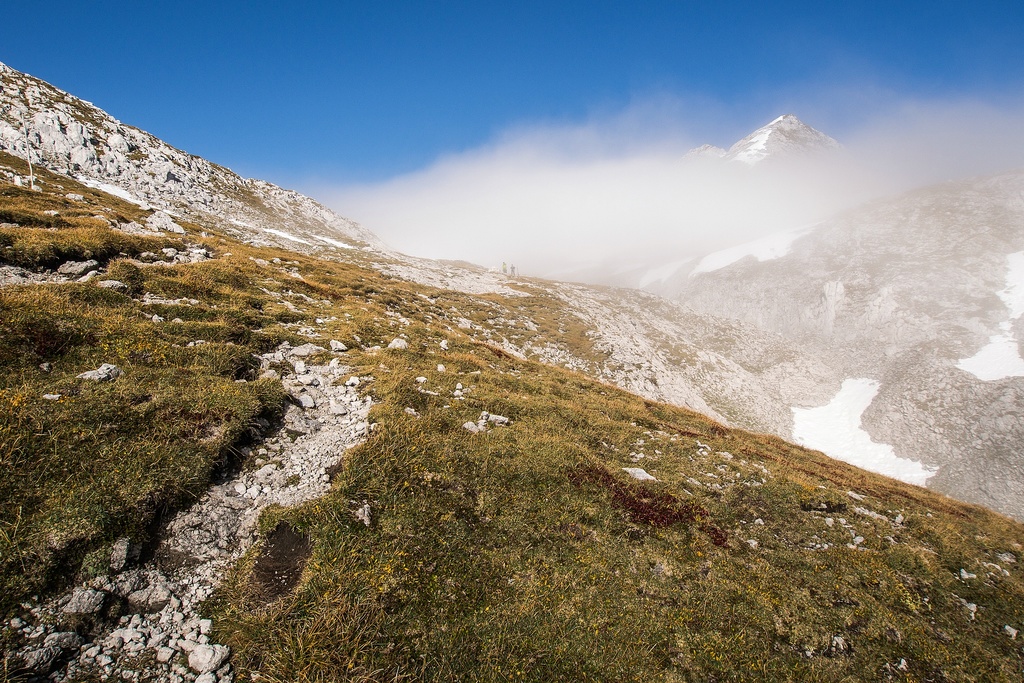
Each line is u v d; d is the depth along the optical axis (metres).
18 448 8.51
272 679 6.77
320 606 7.84
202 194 100.50
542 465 14.38
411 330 27.61
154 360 13.36
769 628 10.81
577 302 93.31
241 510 9.74
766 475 18.53
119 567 7.67
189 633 7.23
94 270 19.55
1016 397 108.25
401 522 10.19
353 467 11.34
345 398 15.70
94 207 33.84
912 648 11.34
